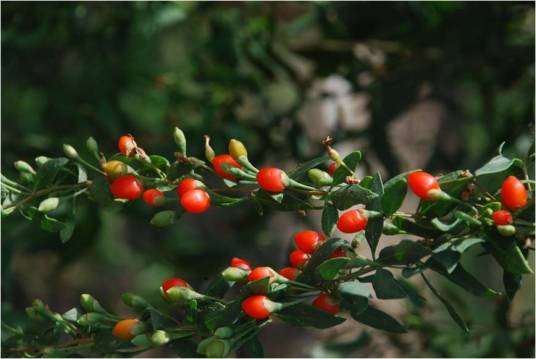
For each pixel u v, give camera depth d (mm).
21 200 2852
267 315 2498
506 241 2455
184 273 6367
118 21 5824
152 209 5316
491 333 4738
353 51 5816
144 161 2742
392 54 5750
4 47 5863
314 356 4859
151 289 8359
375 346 5117
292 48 5930
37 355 2848
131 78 6156
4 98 6770
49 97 6078
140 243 7426
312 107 7273
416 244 2445
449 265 2391
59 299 9641
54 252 5668
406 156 7238
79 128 6020
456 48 5348
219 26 5699
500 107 6273
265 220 6145
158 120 7305
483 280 10492
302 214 2703
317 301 2623
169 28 6285
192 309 2623
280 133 5836
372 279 2518
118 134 6008
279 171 2605
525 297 7566
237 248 6367
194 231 7582
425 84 5965
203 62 6055
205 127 5547
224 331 2510
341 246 2564
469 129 6902
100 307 2771
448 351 4906
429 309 5094
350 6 5793
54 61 6332
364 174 5730
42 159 2826
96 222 5672
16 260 8727
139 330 2633
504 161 2523
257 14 5910
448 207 2527
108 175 2744
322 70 5883
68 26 5891
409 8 5691
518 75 5500
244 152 2709
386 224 2523
